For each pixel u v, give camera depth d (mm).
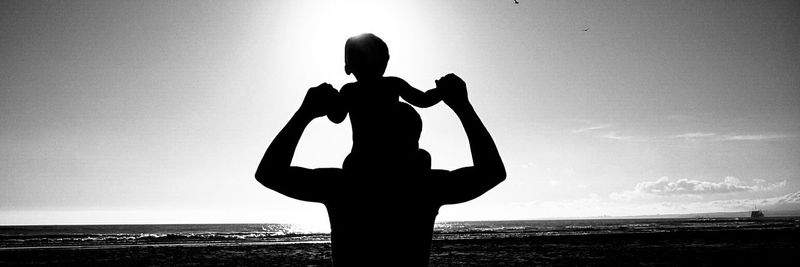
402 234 1116
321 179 1145
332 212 1149
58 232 91000
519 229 89312
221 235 69375
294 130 1123
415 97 1180
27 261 27828
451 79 1188
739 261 24625
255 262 26766
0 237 60938
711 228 72125
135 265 25672
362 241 1118
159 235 69312
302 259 28344
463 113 1168
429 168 1191
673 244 37219
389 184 1127
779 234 47031
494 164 1131
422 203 1136
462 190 1133
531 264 24922
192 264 25906
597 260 26484
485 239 47906
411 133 1170
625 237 47188
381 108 1162
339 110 1167
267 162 1098
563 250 33500
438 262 26141
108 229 119750
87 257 29812
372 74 1190
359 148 1161
